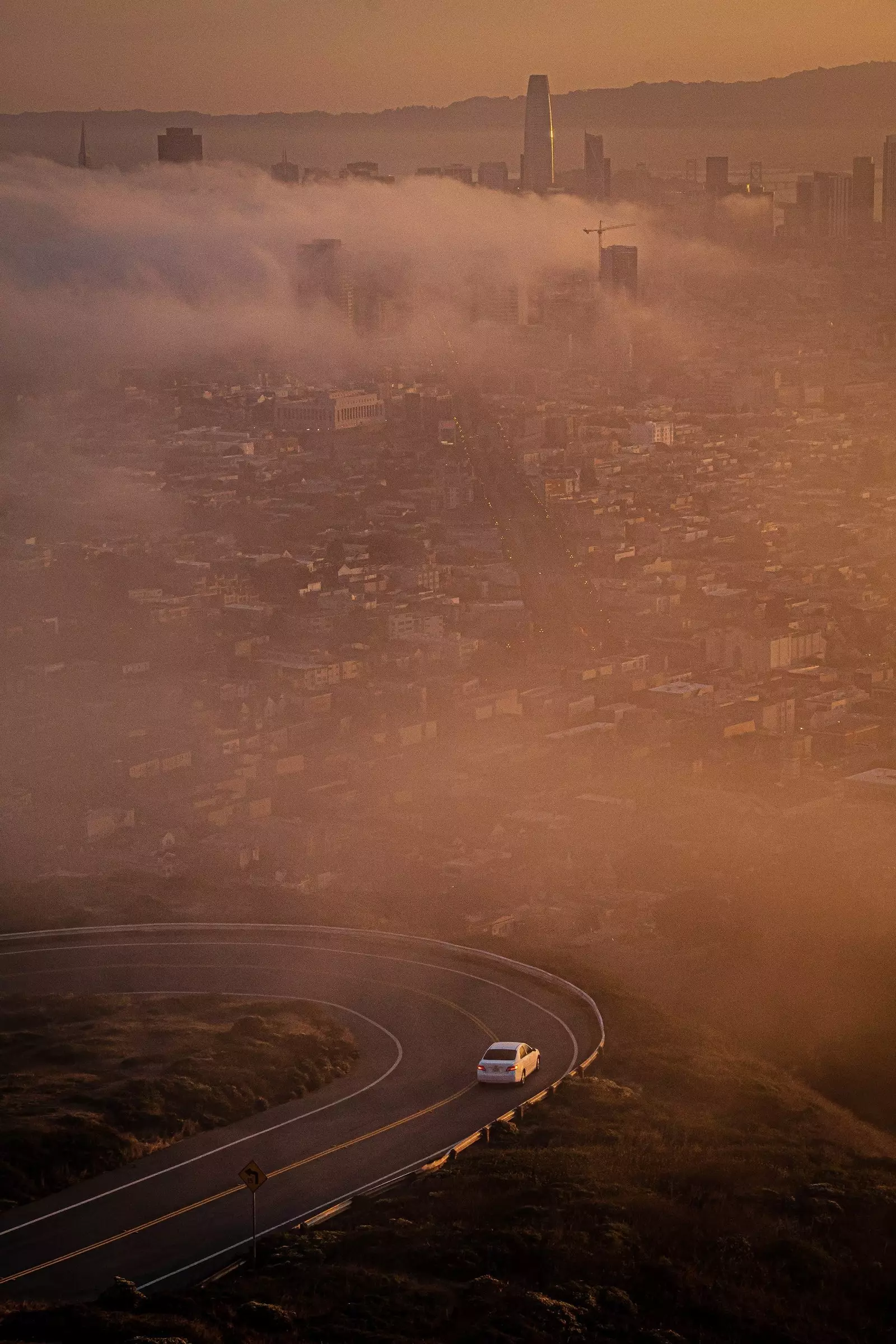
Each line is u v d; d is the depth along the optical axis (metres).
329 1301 52.38
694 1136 72.19
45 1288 53.28
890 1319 57.66
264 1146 66.75
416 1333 51.22
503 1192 61.81
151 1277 54.12
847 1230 63.22
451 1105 72.56
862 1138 77.94
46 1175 62.12
